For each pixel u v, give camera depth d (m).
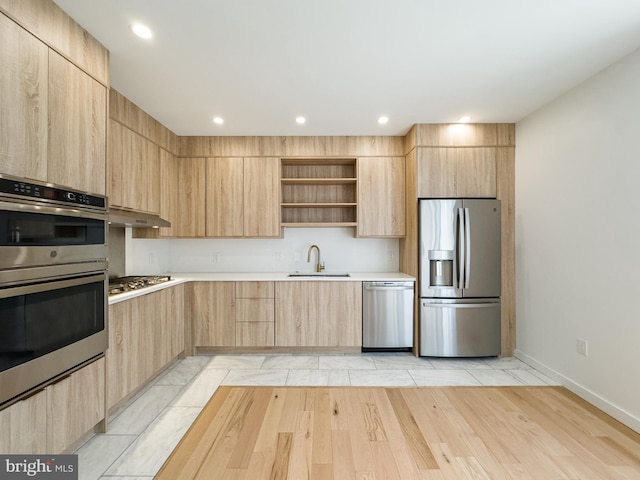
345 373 3.07
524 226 3.28
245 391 2.69
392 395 2.62
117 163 2.68
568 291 2.70
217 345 3.56
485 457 1.83
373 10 1.73
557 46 2.07
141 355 2.58
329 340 3.55
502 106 3.01
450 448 1.92
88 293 1.90
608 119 2.31
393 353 3.62
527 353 3.26
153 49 2.08
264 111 3.09
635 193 2.12
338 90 2.68
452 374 3.04
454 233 3.39
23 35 1.50
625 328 2.19
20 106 1.48
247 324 3.55
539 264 3.06
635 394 2.12
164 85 2.58
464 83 2.57
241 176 3.80
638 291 2.10
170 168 3.62
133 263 3.47
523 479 1.66
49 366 1.63
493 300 3.42
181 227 3.81
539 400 2.52
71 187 1.79
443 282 3.49
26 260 1.50
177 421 2.22
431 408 2.40
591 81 2.46
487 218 3.37
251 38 1.97
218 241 4.22
